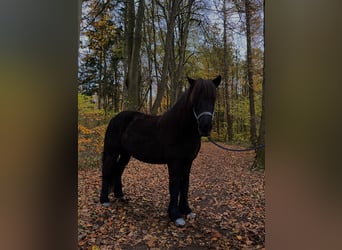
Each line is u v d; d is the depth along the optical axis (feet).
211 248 7.88
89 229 8.75
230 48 35.86
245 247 7.89
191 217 9.98
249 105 32.37
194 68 39.68
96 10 25.27
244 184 14.71
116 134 11.39
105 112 21.04
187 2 32.60
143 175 16.78
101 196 11.22
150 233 8.72
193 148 9.50
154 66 37.65
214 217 10.15
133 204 11.34
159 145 9.89
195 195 12.98
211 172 18.24
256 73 29.55
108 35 26.35
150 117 10.81
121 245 7.93
